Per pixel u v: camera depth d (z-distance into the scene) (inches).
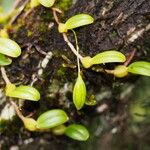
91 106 8.8
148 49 7.8
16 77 7.6
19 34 7.5
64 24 7.2
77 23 7.0
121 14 7.1
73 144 9.9
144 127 10.7
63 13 7.3
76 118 8.7
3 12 8.0
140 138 10.8
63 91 8.0
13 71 7.6
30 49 7.5
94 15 7.2
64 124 8.6
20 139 8.6
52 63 7.6
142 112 10.4
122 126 10.3
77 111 8.5
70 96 8.1
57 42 7.4
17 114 7.9
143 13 7.0
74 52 7.3
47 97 8.0
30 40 7.5
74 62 7.5
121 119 10.1
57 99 8.1
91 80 7.9
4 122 8.1
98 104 9.1
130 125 10.6
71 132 8.0
